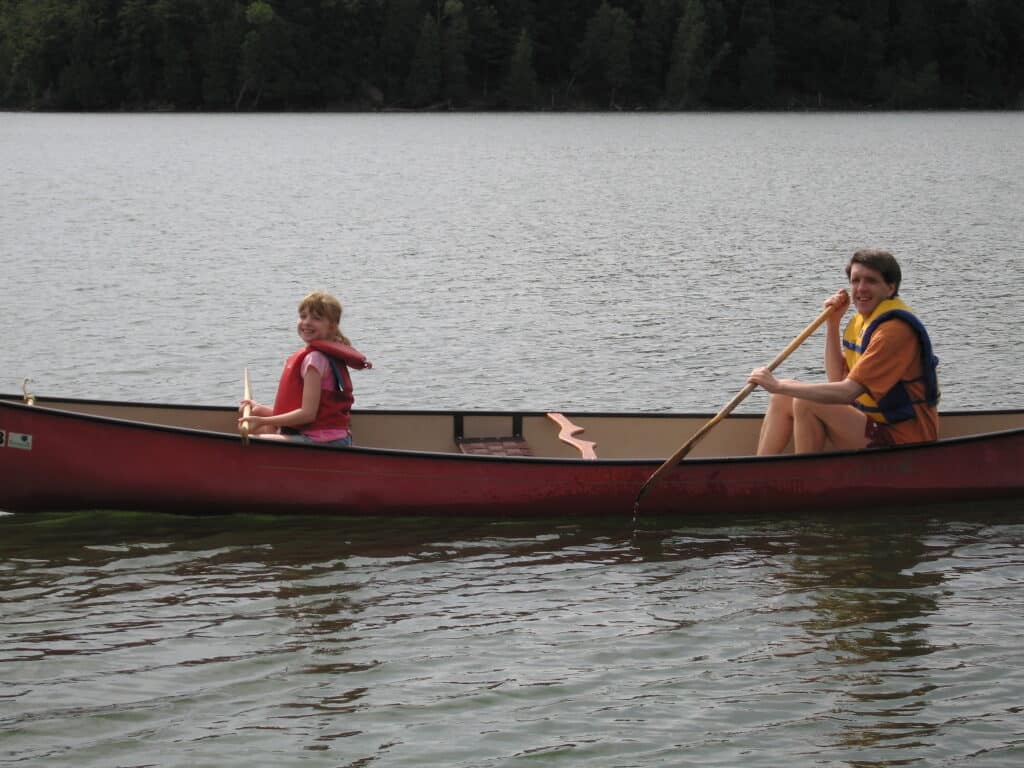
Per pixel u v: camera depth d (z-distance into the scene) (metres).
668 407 11.02
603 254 21.73
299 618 6.26
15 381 11.73
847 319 15.09
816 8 110.56
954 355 12.86
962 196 34.22
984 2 109.50
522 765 4.93
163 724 5.20
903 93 110.69
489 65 110.31
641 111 109.06
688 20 107.69
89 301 16.22
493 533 7.58
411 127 83.75
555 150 59.78
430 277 18.80
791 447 8.22
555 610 6.40
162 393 11.42
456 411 8.63
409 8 105.25
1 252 21.42
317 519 7.75
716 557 7.20
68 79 102.50
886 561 7.11
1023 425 8.76
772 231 25.75
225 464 7.62
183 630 6.10
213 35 102.44
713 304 16.25
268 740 5.09
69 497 7.62
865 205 31.78
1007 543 7.40
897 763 4.94
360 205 31.88
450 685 5.56
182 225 26.50
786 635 6.10
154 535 7.45
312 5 104.88
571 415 8.73
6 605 6.36
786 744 5.08
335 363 7.85
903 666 5.75
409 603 6.48
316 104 105.81
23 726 5.16
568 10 110.25
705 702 5.42
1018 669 5.71
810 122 91.94
